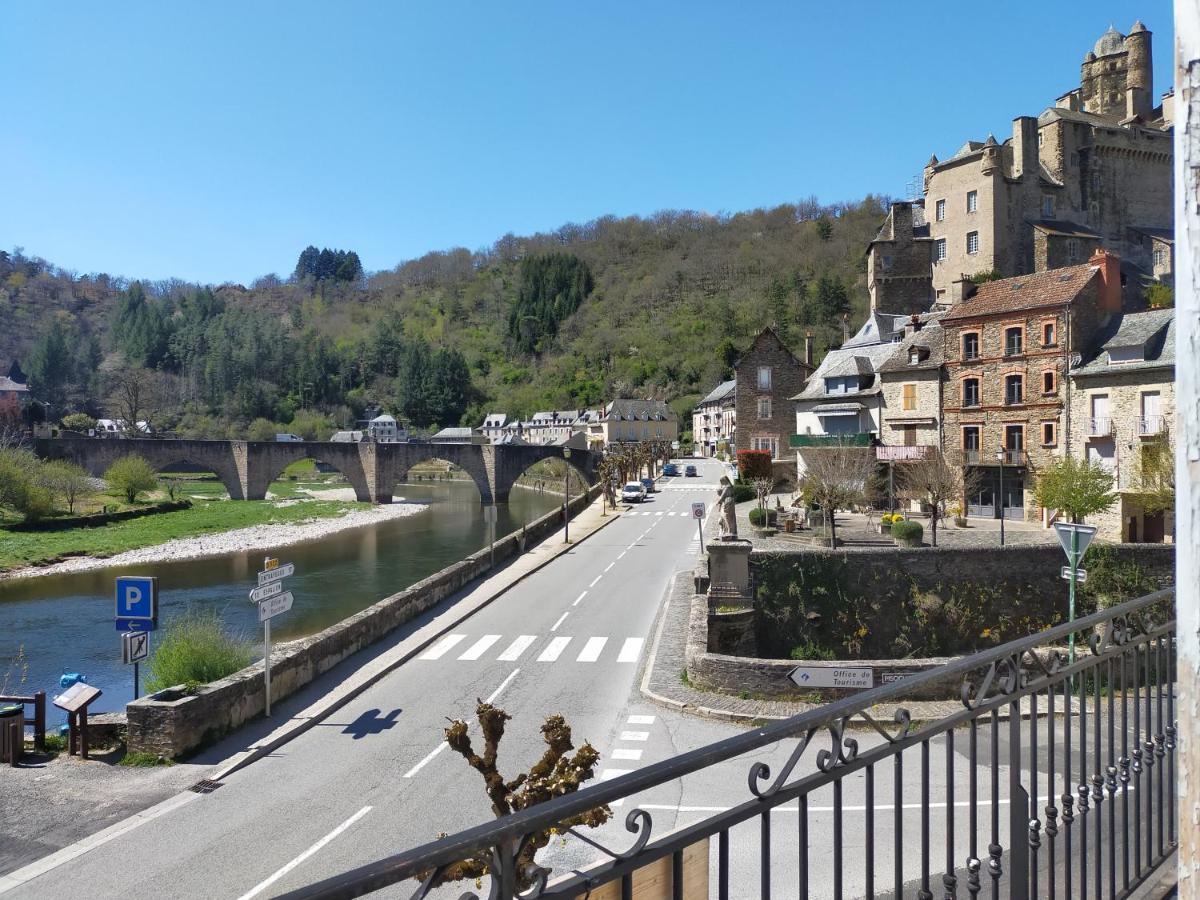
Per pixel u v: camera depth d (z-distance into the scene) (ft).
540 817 8.14
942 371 133.69
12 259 634.84
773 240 533.55
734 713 50.83
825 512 117.39
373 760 46.34
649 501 212.64
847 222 476.95
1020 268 216.54
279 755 47.26
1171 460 94.73
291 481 370.32
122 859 35.06
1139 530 109.50
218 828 37.93
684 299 523.29
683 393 448.24
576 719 52.85
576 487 321.73
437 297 655.76
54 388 432.25
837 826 10.68
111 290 650.84
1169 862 16.24
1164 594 15.99
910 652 82.58
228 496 281.95
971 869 12.40
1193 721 6.86
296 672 58.90
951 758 12.16
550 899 8.26
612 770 43.93
